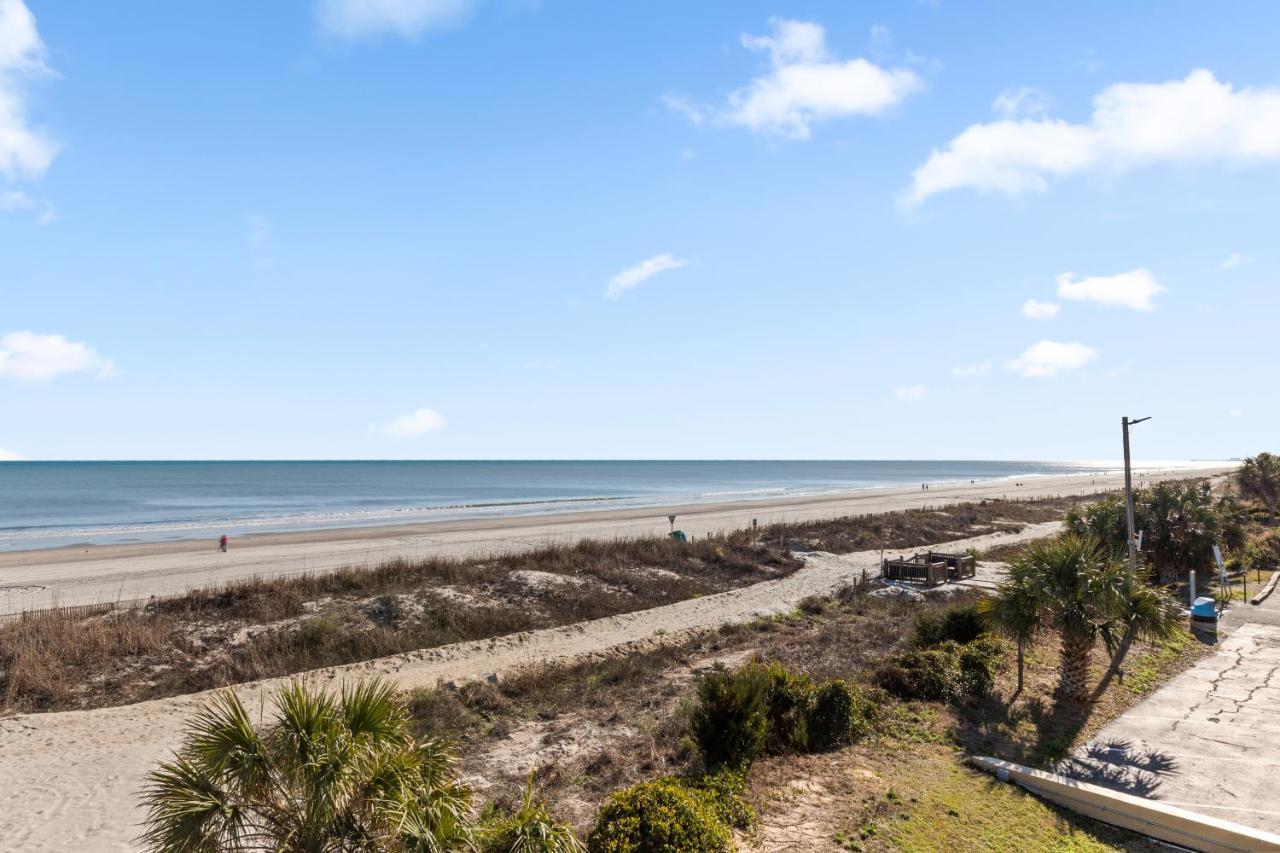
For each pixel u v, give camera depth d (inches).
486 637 922.7
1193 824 356.2
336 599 985.5
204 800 235.3
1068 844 357.4
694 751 456.4
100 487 5295.3
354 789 242.4
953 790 411.8
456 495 4547.2
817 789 407.8
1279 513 1919.3
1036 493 4234.7
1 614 942.4
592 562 1318.9
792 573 1413.6
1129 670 651.5
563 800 418.9
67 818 443.2
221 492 4771.2
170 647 786.8
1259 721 531.5
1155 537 1138.0
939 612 765.3
